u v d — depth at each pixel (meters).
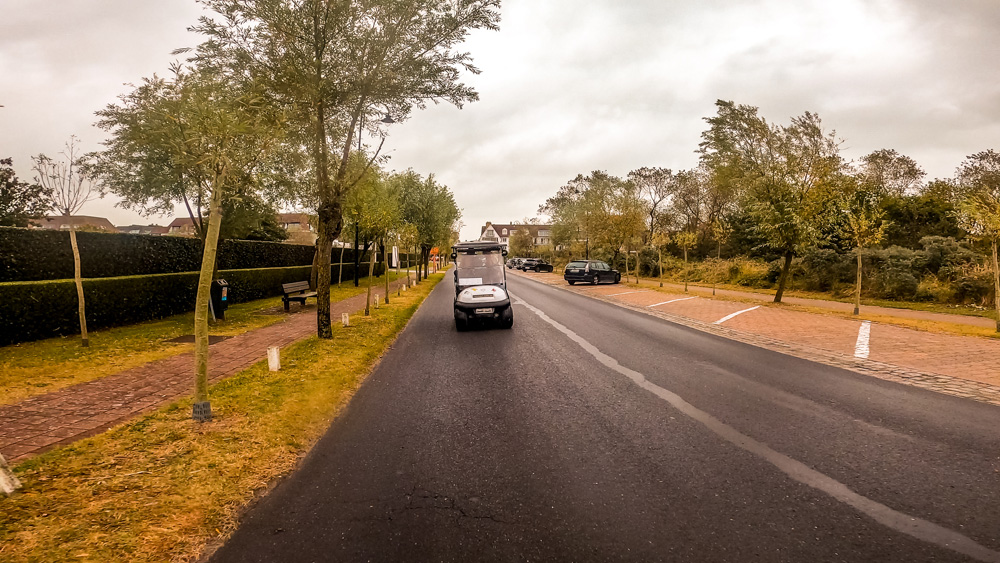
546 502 3.40
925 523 3.12
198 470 3.84
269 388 6.25
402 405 5.84
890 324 12.70
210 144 5.01
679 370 7.66
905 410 5.56
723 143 19.30
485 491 3.58
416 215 30.39
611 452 4.32
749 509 3.29
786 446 4.46
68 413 5.35
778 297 18.62
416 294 23.17
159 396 6.03
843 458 4.18
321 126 9.36
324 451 4.39
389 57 9.65
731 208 38.62
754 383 6.82
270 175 11.62
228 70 8.70
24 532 2.89
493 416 5.39
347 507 3.34
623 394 6.27
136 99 10.13
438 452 4.35
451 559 2.72
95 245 13.24
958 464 4.05
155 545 2.82
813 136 17.05
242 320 13.22
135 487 3.53
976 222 11.31
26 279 11.30
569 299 21.23
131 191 12.70
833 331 11.66
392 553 2.79
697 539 2.91
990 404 5.81
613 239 33.41
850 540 2.91
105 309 11.31
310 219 15.70
